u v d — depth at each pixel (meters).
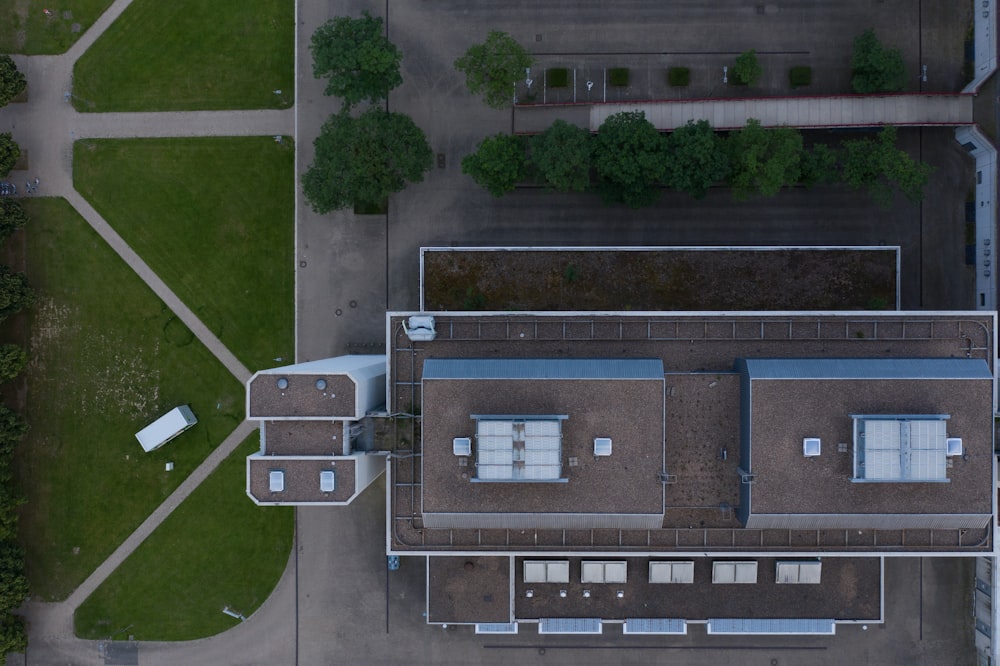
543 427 37.25
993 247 46.16
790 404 38.16
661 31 49.78
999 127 46.34
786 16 49.44
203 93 50.66
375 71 44.66
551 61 50.12
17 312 50.06
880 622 45.66
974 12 48.59
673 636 51.00
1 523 48.53
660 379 37.88
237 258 50.81
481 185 46.38
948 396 37.88
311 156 50.59
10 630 49.06
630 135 43.25
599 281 46.69
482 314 39.62
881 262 46.03
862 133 49.06
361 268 50.75
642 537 40.59
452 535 40.84
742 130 45.03
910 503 38.03
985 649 48.34
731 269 46.41
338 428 39.03
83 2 50.78
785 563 44.72
